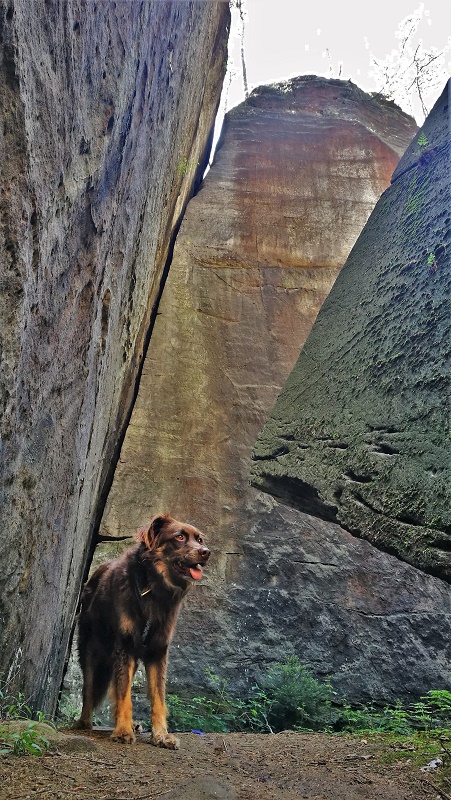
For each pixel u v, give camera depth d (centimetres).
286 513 1060
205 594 974
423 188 446
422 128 484
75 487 575
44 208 360
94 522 908
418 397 377
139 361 1107
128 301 769
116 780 304
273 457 520
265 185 1506
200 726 771
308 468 463
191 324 1252
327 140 1622
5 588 387
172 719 775
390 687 912
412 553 347
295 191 1502
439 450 347
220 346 1242
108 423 798
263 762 419
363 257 518
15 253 325
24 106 312
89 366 554
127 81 515
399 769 383
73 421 526
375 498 384
